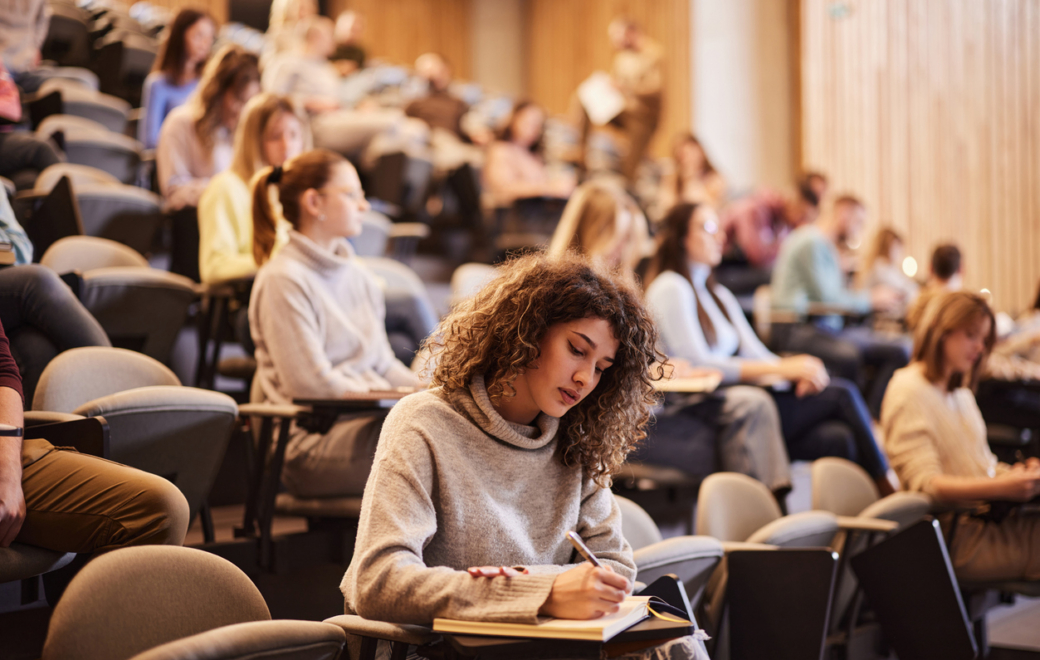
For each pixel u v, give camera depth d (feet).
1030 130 20.11
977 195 20.98
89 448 4.79
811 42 24.23
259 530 6.45
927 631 7.36
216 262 8.60
